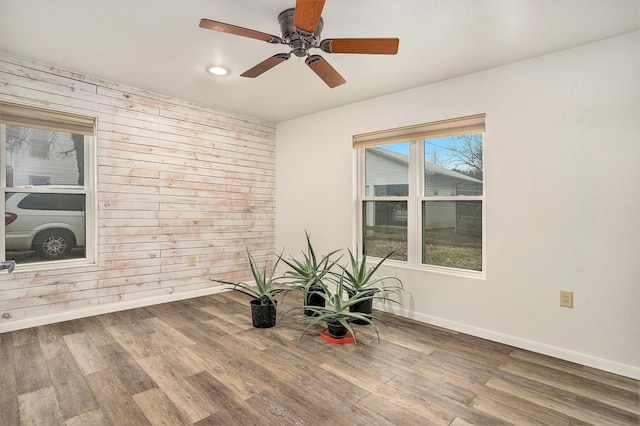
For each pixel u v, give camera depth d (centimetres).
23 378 206
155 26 223
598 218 230
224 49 255
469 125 290
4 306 273
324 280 383
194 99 372
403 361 236
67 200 312
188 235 383
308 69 289
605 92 228
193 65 284
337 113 394
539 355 248
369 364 231
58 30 229
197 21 217
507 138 269
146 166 349
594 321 231
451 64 271
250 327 298
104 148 322
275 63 216
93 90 314
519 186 263
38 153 298
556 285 246
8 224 285
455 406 184
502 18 207
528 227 259
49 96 291
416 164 335
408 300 330
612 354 224
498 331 273
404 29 221
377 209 370
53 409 176
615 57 225
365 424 168
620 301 222
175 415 173
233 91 345
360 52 199
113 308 329
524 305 260
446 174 319
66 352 241
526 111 260
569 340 241
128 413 174
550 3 190
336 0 190
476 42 236
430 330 297
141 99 344
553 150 248
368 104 364
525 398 192
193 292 388
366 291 302
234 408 179
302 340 271
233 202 425
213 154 403
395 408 181
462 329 292
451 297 300
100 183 320
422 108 320
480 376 216
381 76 298
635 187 218
